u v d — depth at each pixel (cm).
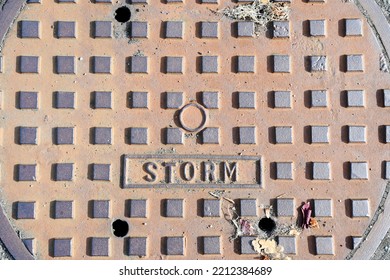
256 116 309
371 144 308
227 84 311
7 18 315
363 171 305
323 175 304
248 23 314
